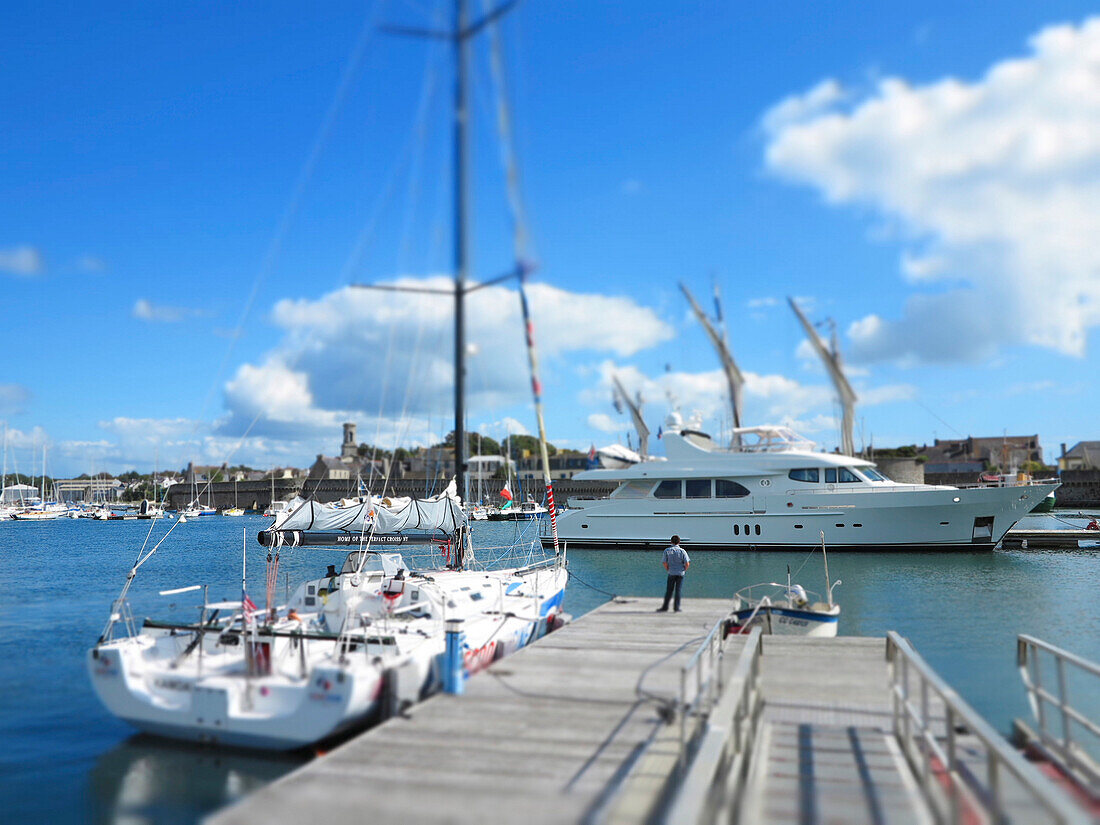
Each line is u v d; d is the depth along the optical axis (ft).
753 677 30.17
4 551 164.96
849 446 180.24
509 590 51.16
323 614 42.65
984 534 112.16
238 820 20.42
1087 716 37.65
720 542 120.98
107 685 33.04
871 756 26.02
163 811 27.55
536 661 38.99
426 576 48.98
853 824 20.15
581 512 130.82
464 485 53.36
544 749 26.43
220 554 150.41
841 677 37.52
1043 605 72.38
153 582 100.01
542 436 57.21
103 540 204.95
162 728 32.30
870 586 84.94
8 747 33.83
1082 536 126.21
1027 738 29.25
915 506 111.75
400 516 48.70
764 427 126.52
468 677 35.86
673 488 125.49
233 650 35.94
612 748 26.53
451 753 25.99
